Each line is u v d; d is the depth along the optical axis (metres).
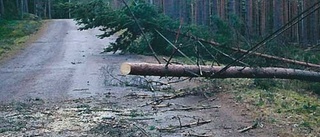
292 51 14.39
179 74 9.59
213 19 17.80
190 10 27.48
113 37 30.25
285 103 9.50
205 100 10.10
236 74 10.42
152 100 10.20
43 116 8.94
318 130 7.63
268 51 12.98
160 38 18.56
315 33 23.42
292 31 23.94
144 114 8.88
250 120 8.23
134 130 7.69
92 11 19.42
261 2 25.17
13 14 51.22
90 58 19.44
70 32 35.56
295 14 24.91
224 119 8.37
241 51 11.62
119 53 21.05
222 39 15.39
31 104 10.25
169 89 11.52
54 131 7.77
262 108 9.06
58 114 9.07
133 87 12.09
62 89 12.22
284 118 8.36
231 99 9.97
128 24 18.44
